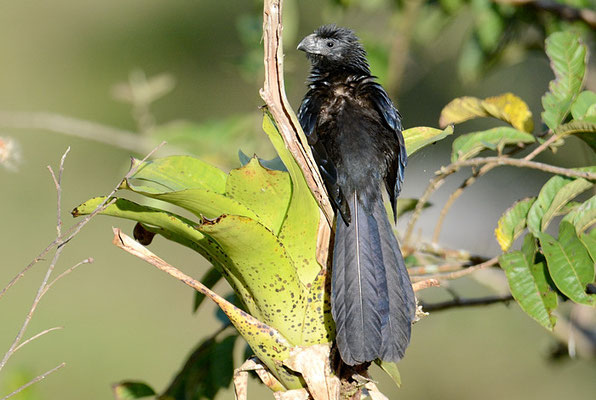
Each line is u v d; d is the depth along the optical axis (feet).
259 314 17.98
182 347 59.52
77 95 73.00
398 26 38.47
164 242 65.72
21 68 73.67
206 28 71.31
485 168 24.66
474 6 36.91
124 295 62.44
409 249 26.13
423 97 53.98
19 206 65.77
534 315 20.47
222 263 18.03
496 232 22.26
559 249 20.48
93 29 73.92
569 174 21.45
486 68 38.24
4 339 57.88
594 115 22.41
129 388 24.04
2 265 63.00
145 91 37.81
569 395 51.57
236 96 68.39
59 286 62.08
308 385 17.22
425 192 24.77
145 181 18.49
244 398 18.06
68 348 58.29
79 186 66.95
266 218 18.30
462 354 52.85
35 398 27.84
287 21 35.50
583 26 36.14
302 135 17.52
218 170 18.95
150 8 72.59
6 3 73.36
